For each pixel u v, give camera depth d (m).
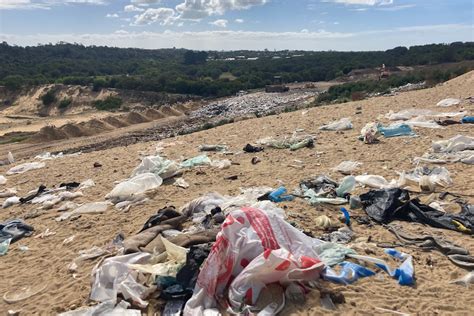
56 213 9.02
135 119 65.38
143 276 5.41
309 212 7.46
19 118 79.69
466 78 23.86
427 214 6.92
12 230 8.08
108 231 7.61
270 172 10.21
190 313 4.63
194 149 13.94
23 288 6.02
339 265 5.53
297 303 4.76
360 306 4.75
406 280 5.19
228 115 65.44
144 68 147.25
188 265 5.20
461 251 5.76
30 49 165.75
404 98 20.05
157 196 9.20
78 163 14.13
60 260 6.72
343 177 9.39
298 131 14.79
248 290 4.77
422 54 104.25
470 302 4.77
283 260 4.81
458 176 8.70
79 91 92.62
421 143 11.35
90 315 4.83
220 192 8.96
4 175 13.59
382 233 6.55
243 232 5.24
